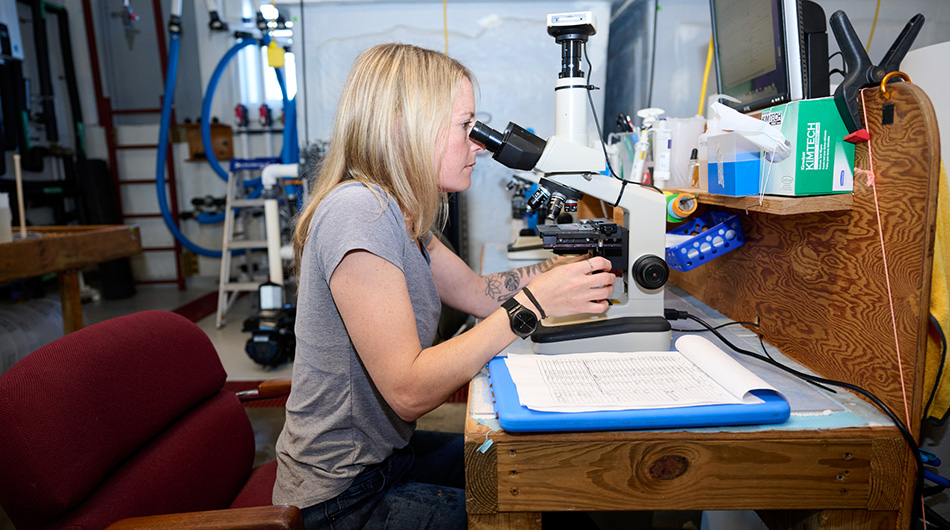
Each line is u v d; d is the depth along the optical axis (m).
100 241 2.59
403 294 0.82
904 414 0.76
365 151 0.91
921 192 0.73
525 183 2.37
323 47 2.72
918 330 0.74
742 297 1.24
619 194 1.01
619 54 3.08
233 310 4.40
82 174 4.88
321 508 0.91
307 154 2.69
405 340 0.80
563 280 0.92
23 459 0.73
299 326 0.93
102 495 0.82
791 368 0.96
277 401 2.62
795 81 0.95
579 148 0.97
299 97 2.77
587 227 1.08
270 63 3.21
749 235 1.20
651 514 1.66
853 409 0.80
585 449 0.75
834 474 0.75
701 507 0.76
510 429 0.75
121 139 5.13
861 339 0.84
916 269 0.74
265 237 5.14
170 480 0.94
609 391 0.81
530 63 2.73
